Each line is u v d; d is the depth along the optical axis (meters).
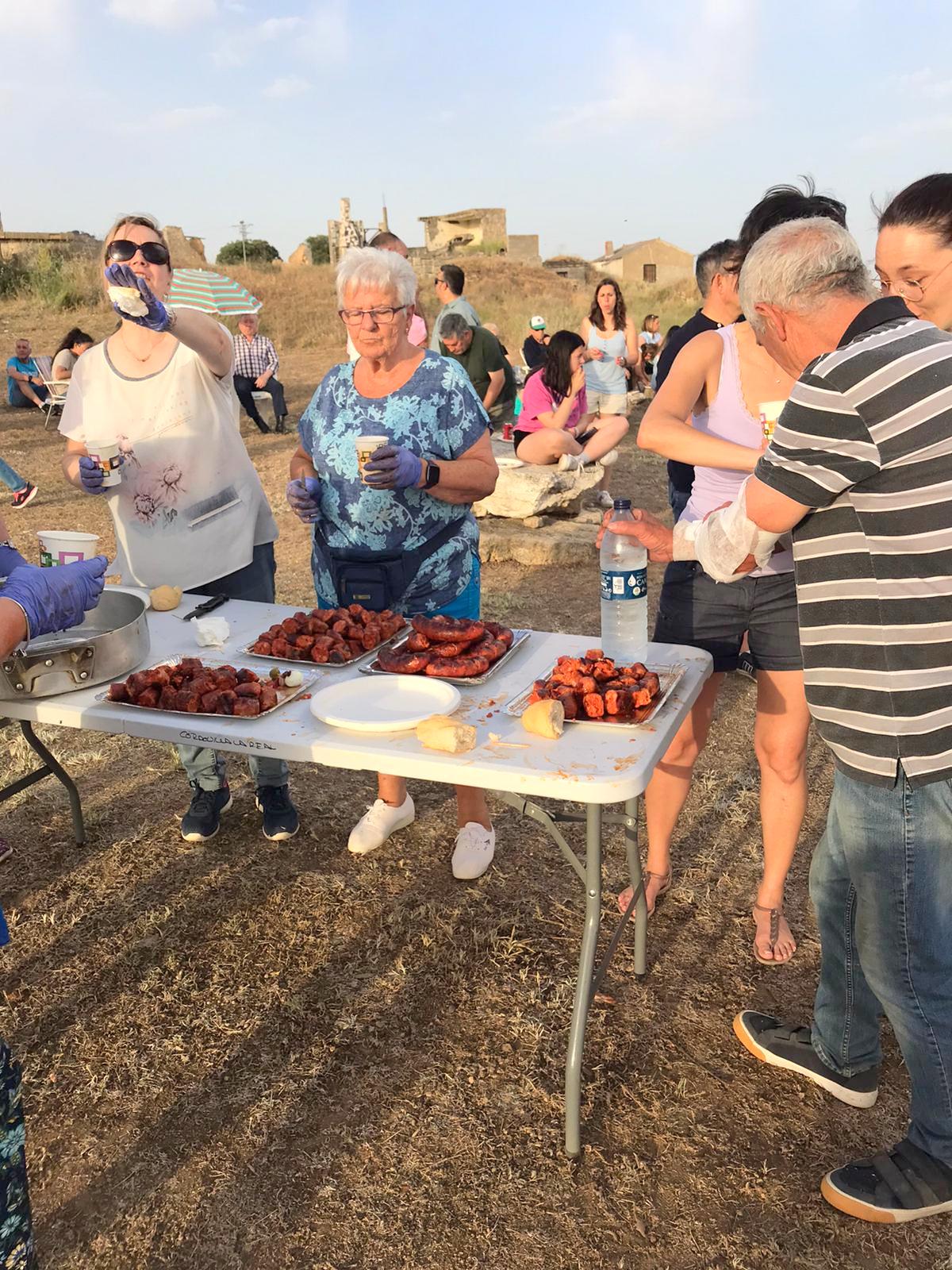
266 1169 2.24
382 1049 2.60
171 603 3.08
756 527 1.80
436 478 2.80
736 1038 2.61
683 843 3.61
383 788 3.59
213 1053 2.61
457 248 49.38
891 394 1.55
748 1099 2.41
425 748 2.03
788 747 2.70
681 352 2.56
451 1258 2.01
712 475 2.62
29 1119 2.41
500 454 8.13
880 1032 2.57
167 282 3.04
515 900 3.25
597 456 8.04
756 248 1.81
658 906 3.22
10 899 3.33
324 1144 2.30
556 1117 2.36
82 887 3.39
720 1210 2.11
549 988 2.82
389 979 2.88
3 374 16.52
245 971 2.94
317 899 3.28
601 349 8.81
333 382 3.09
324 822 3.79
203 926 3.16
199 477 3.21
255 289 24.36
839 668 1.76
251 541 3.36
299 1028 2.69
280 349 20.16
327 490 3.09
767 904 2.88
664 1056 2.55
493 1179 2.19
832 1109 2.38
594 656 2.34
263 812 3.64
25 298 21.84
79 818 3.62
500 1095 2.43
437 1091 2.45
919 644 1.68
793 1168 2.21
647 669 2.38
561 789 1.86
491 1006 2.75
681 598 2.73
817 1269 1.97
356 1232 2.08
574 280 40.88
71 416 3.24
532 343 9.66
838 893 2.18
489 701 2.30
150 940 3.09
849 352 1.59
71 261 23.91
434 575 3.08
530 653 2.62
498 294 32.50
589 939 2.16
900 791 1.79
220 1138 2.33
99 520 8.75
